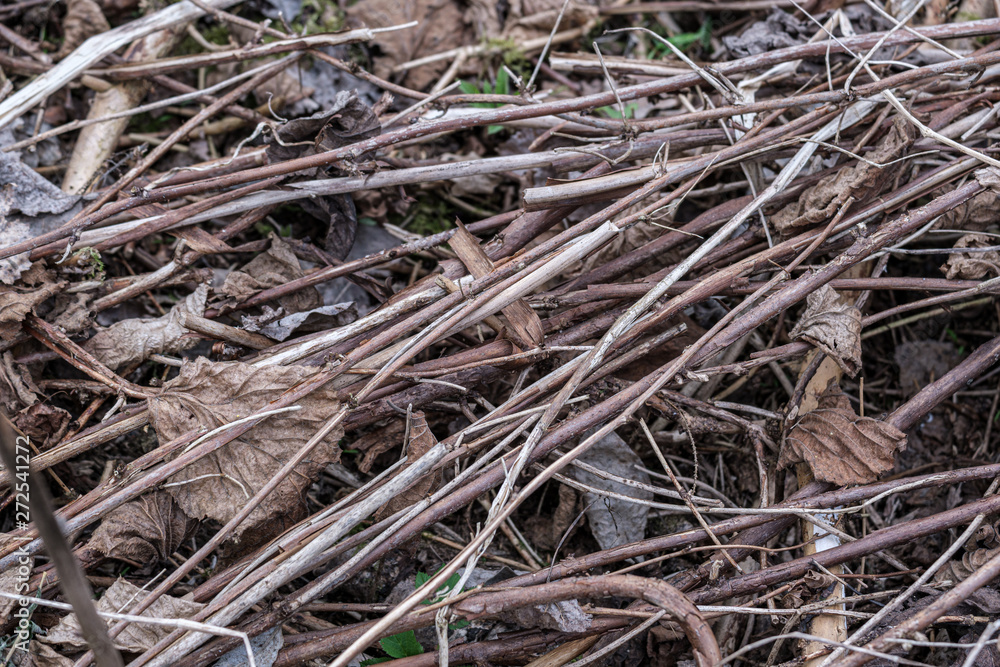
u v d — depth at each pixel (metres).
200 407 1.40
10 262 1.51
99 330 1.61
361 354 1.41
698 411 1.67
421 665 1.30
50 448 1.48
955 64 1.60
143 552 1.39
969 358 1.56
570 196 1.57
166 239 1.96
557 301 1.59
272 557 1.33
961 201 1.51
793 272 1.68
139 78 1.94
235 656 1.29
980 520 1.37
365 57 2.20
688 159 1.65
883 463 1.39
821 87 1.78
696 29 2.39
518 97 1.73
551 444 1.39
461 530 1.73
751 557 1.59
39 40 2.14
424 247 1.58
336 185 1.67
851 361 1.50
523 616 1.30
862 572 1.54
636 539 1.65
